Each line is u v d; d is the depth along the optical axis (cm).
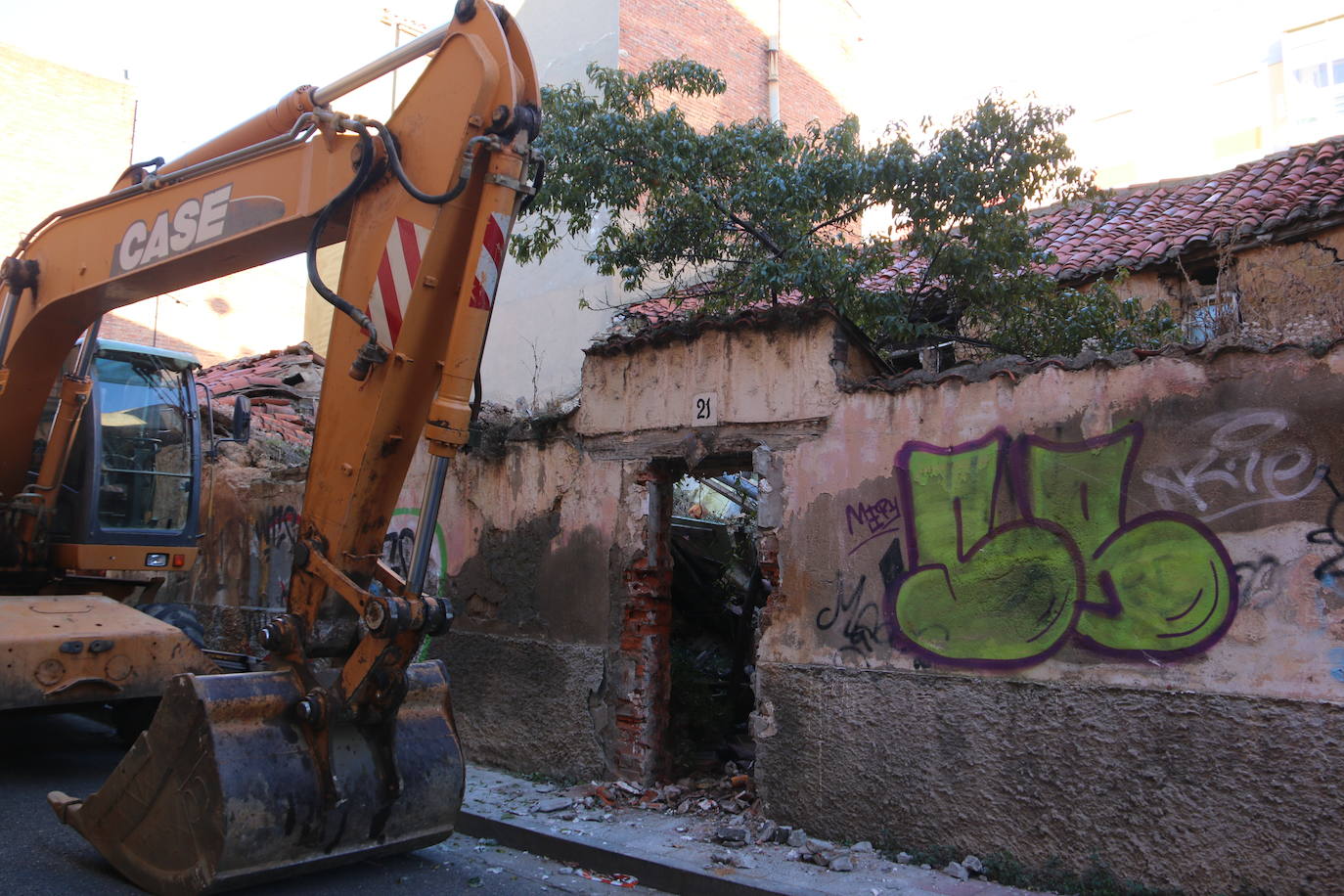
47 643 673
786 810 634
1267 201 1059
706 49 1725
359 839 511
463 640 850
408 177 486
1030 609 554
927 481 601
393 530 960
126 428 903
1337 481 470
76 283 678
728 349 707
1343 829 450
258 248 581
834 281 714
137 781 503
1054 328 749
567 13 1689
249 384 1636
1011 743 548
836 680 621
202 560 1252
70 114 2647
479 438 870
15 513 788
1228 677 489
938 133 771
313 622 505
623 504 756
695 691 835
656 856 580
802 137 830
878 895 515
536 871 592
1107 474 537
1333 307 920
